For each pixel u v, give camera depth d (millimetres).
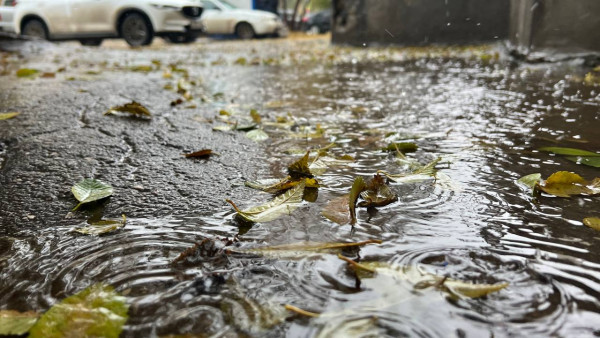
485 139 2064
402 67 6086
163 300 821
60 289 873
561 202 1266
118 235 1106
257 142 2086
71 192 1431
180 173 1616
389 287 843
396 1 10125
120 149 1934
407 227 1115
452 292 825
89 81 4285
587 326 739
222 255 975
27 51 8039
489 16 9820
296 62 7238
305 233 1089
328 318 758
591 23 4730
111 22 12188
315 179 1507
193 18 12758
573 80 4020
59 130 2229
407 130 2307
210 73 5582
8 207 1313
